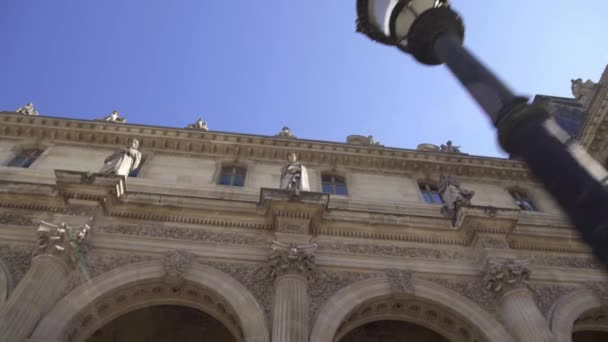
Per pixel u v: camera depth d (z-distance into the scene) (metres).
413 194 23.50
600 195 5.59
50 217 17.16
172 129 24.39
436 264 18.06
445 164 25.64
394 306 17.03
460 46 9.34
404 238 18.98
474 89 8.18
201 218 18.41
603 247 5.25
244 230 18.27
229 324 15.95
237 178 23.27
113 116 26.64
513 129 7.04
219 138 24.55
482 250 18.08
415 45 10.09
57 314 13.98
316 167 24.53
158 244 17.11
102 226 17.41
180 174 22.45
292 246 16.70
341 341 19.89
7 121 23.75
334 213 18.95
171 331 19.31
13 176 20.34
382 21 10.48
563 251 19.69
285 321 14.17
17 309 13.24
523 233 19.55
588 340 21.02
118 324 18.88
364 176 24.48
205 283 15.96
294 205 18.17
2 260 15.58
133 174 22.00
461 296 16.88
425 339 20.02
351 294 16.30
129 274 15.80
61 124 24.05
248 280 16.33
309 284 16.22
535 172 6.49
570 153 6.25
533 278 18.22
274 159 24.55
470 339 16.44
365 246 18.50
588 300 17.53
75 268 15.44
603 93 22.62
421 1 10.10
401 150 25.55
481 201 24.12
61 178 17.55
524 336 14.91
